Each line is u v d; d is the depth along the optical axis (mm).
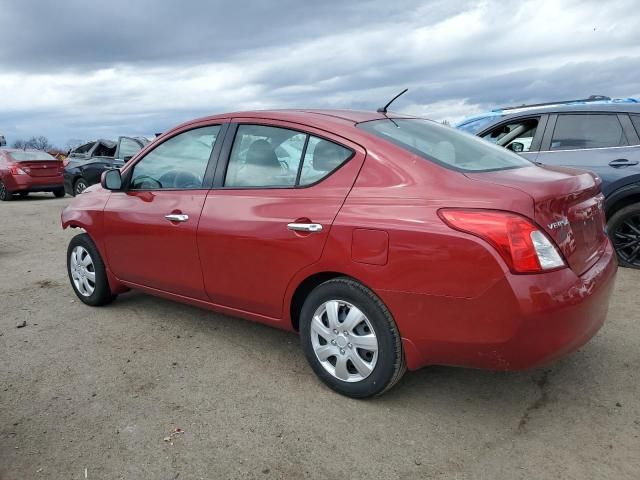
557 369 3338
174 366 3541
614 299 4508
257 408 2984
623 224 5316
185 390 3211
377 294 2750
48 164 15625
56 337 4094
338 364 3012
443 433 2711
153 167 4098
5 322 4461
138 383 3314
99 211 4367
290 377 3344
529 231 2396
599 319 2740
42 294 5258
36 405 3074
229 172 3559
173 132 4027
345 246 2820
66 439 2734
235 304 3529
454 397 3057
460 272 2480
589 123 5555
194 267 3664
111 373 3461
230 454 2580
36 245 7961
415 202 2658
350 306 2910
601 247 3012
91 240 4586
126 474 2455
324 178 3051
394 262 2656
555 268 2449
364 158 2934
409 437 2682
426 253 2559
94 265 4582
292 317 3279
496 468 2430
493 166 3037
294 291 3139
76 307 4797
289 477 2412
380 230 2693
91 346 3904
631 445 2559
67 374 3463
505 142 6191
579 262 2682
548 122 5812
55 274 6082
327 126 3152
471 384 3199
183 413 2951
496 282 2404
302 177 3164
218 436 2727
